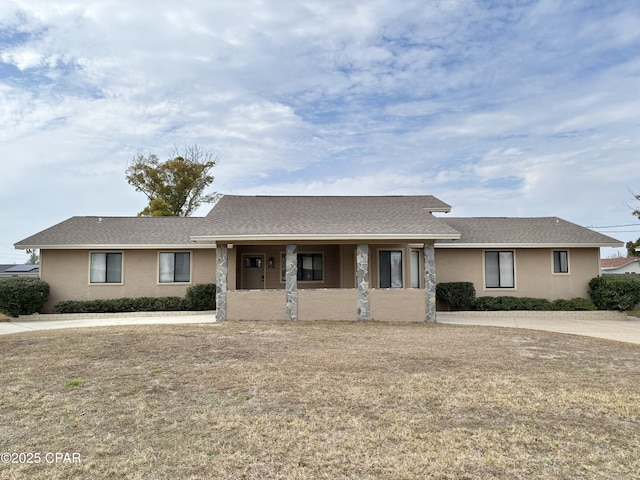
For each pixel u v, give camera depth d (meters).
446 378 7.61
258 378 7.54
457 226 21.39
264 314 15.83
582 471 4.38
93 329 13.17
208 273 19.75
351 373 7.91
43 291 18.23
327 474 4.33
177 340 10.98
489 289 19.94
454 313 18.91
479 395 6.68
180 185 37.53
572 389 7.03
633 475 4.29
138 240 19.38
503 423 5.62
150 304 18.89
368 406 6.20
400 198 21.34
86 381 7.35
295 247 15.98
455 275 19.98
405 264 18.55
